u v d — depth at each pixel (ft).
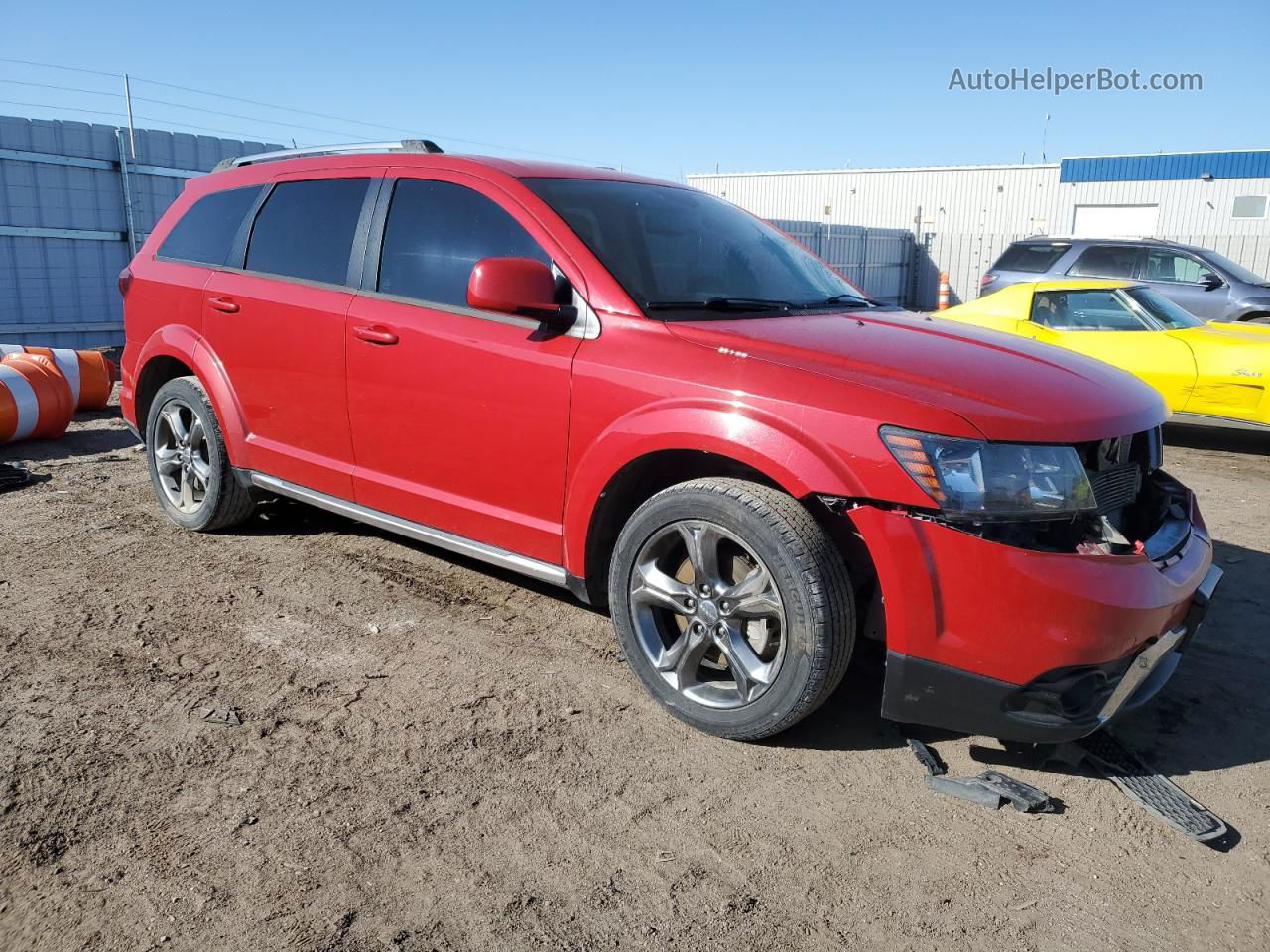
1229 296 37.73
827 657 9.05
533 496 11.18
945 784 9.16
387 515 12.91
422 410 12.04
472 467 11.69
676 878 7.85
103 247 39.65
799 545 8.96
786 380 9.29
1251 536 17.54
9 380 22.53
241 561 14.74
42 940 6.95
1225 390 24.29
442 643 12.07
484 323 11.49
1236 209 100.07
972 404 8.80
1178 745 10.18
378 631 12.35
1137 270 40.01
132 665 11.25
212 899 7.42
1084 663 8.44
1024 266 42.32
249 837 8.18
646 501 10.22
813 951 7.09
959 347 10.37
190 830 8.25
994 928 7.37
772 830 8.51
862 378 9.18
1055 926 7.41
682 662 10.09
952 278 79.20
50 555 14.89
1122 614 8.43
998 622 8.43
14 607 12.83
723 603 9.66
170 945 6.94
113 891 7.48
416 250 12.43
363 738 9.81
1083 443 9.07
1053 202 109.29
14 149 36.37
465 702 10.59
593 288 10.74
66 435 24.32
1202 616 9.78
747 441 9.21
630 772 9.35
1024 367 9.90
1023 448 8.62
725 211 13.80
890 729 10.28
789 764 9.57
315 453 13.65
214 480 15.20
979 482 8.46
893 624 8.83
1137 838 8.52
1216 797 9.21
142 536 15.90
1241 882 7.97
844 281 13.84
